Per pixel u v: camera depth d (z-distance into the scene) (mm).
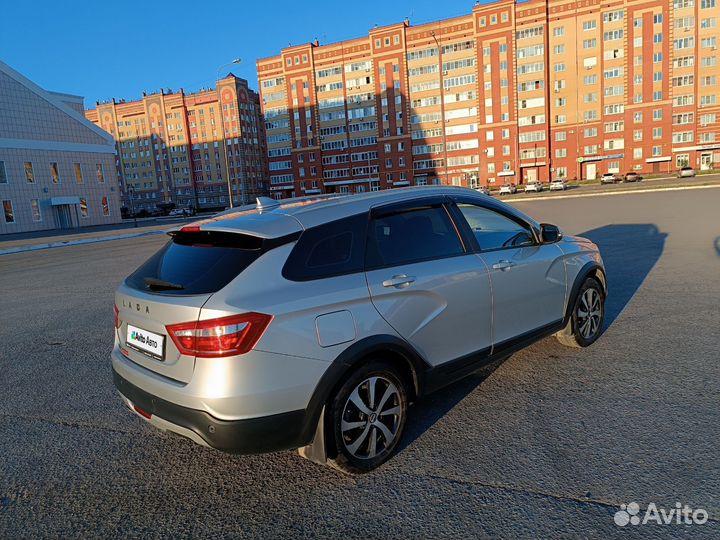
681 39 69125
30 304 8156
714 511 2277
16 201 45219
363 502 2510
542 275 3844
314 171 91500
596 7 72188
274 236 2590
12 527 2467
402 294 2869
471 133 80250
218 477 2838
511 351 3619
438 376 3094
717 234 10555
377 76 84125
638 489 2459
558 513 2322
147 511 2557
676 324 4930
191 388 2352
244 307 2324
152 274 2826
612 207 20188
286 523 2393
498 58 76688
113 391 4191
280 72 92688
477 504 2426
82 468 3002
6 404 3984
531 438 3000
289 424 2438
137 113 115562
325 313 2541
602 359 4156
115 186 55906
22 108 45875
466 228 3459
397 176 85188
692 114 70062
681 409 3215
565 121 76188
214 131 108688
